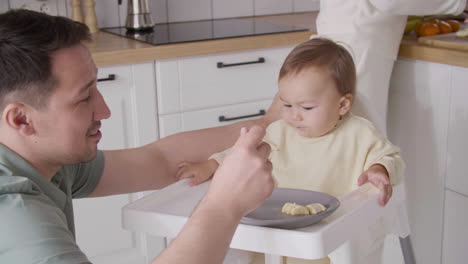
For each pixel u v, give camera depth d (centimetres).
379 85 153
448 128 157
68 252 66
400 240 134
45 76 74
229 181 72
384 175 100
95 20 239
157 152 116
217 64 207
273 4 281
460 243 163
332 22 155
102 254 208
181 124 207
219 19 271
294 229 81
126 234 209
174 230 88
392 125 174
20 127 76
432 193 167
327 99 112
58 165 84
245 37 209
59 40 75
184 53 199
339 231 81
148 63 196
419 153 168
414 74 163
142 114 199
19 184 71
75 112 78
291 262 109
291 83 112
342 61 113
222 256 71
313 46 115
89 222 203
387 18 152
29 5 233
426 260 176
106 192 109
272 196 98
